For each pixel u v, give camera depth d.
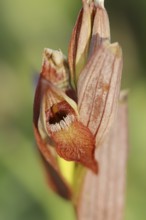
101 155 0.26
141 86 0.48
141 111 0.43
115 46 0.21
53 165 0.23
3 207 0.37
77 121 0.21
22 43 0.50
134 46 0.55
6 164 0.38
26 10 0.50
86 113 0.21
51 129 0.21
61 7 0.50
